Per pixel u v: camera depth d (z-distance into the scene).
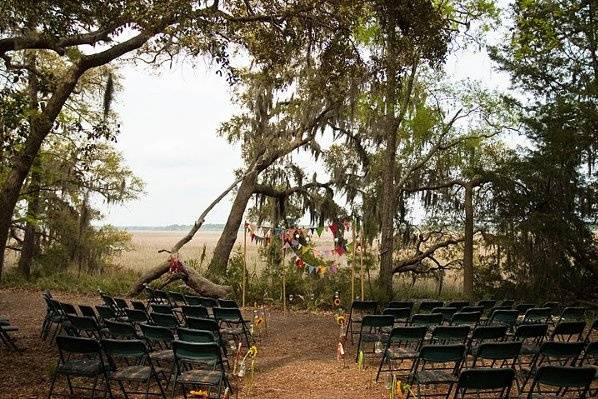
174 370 6.63
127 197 21.48
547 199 18.23
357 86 13.34
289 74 14.77
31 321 11.29
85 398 5.96
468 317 8.48
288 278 17.02
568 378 5.03
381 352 8.23
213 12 9.41
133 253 32.38
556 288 18.20
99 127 10.77
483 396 6.57
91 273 20.50
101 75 20.50
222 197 15.93
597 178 17.83
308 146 19.61
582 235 18.12
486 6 18.28
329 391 6.72
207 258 26.56
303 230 15.23
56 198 20.56
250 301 16.78
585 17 18.23
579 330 7.62
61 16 8.27
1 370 6.93
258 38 10.98
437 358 6.14
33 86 9.91
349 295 16.47
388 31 10.99
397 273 23.75
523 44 18.42
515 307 10.43
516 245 18.38
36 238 21.02
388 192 18.69
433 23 11.02
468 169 20.64
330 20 10.47
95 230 21.53
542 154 18.34
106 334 8.20
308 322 13.34
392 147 18.77
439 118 21.72
